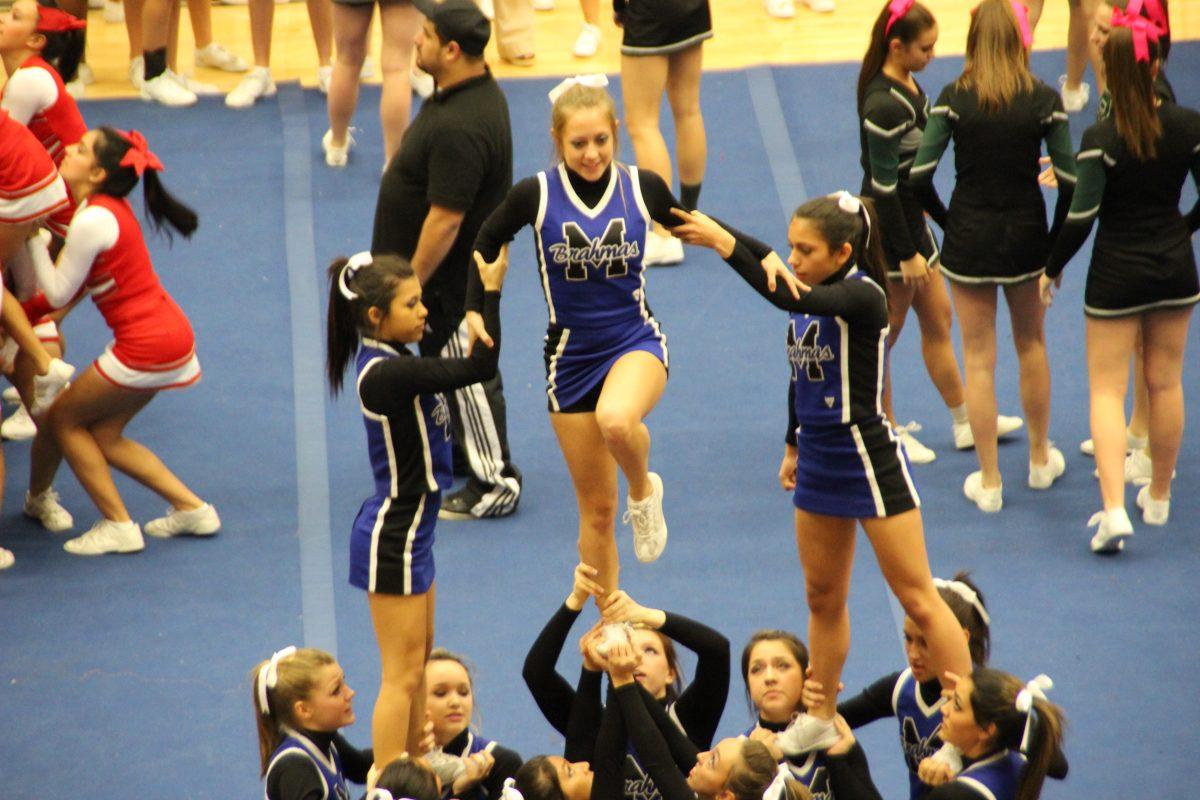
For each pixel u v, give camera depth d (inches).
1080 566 960.3
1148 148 909.8
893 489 674.8
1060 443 1081.4
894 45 973.8
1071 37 1434.5
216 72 1603.1
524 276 1286.9
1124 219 934.4
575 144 655.1
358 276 660.1
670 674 718.5
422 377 652.7
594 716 697.0
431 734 691.4
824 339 665.6
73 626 918.4
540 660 713.6
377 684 869.8
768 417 1113.4
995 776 603.2
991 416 999.6
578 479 711.7
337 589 953.5
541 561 977.5
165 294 978.7
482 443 1007.0
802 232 661.3
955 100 959.6
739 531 1000.9
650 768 644.1
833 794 684.1
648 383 674.8
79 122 1068.5
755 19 1683.1
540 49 1621.6
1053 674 866.8
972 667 718.5
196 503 1002.1
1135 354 1045.8
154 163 968.3
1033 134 949.8
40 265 960.3
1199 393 1122.7
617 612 705.0
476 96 976.3
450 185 965.2
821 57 1588.3
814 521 693.3
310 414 1121.4
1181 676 863.7
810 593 708.7
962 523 1005.8
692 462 1068.5
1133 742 815.1
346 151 1417.3
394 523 678.5
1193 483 1039.0
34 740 828.6
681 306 1241.4
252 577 964.0
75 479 1077.8
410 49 1330.0
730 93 1520.7
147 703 856.9
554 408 701.3
